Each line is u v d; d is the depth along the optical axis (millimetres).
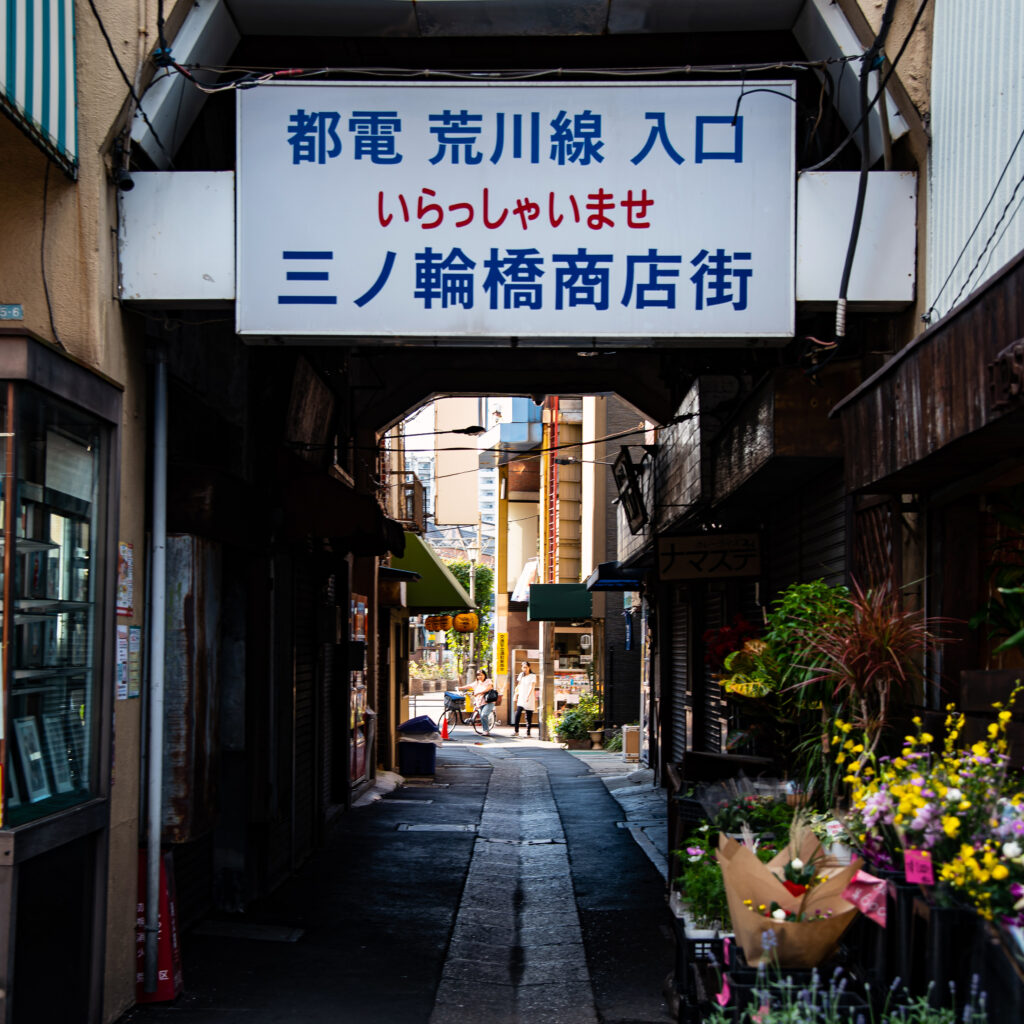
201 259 5434
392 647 17453
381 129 5461
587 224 5434
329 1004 5469
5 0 4242
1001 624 4641
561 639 30781
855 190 5512
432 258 5430
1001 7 4539
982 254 4660
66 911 4617
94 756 4965
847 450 5285
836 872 3824
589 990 5801
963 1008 3021
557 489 29781
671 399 12492
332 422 10922
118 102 5172
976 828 3266
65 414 4707
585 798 14445
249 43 6406
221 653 7289
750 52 6500
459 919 7457
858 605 4934
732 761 6453
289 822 8898
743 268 5426
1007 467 4234
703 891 4410
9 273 5105
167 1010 5316
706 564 9336
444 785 16125
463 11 5828
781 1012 3145
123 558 5301
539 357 13062
